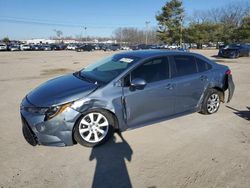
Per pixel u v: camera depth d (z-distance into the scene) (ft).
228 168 11.19
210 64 17.97
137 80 13.33
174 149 12.94
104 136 13.34
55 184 10.00
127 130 14.19
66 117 12.09
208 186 9.93
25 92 26.11
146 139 14.06
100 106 12.84
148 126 15.85
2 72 43.83
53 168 11.09
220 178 10.45
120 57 15.80
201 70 17.22
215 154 12.44
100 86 13.08
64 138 12.28
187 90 16.14
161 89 14.78
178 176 10.57
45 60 75.56
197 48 191.52
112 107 13.12
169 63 15.62
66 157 12.02
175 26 169.99
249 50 78.07
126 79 13.73
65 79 15.23
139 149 12.91
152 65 14.87
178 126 15.97
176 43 178.50
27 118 12.19
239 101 22.35
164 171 10.94
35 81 33.65
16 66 55.52
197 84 16.67
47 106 11.95
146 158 12.03
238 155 12.36
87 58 85.71
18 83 31.91
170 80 15.30
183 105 16.30
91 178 10.42
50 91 13.12
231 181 10.26
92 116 12.94
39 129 11.97
